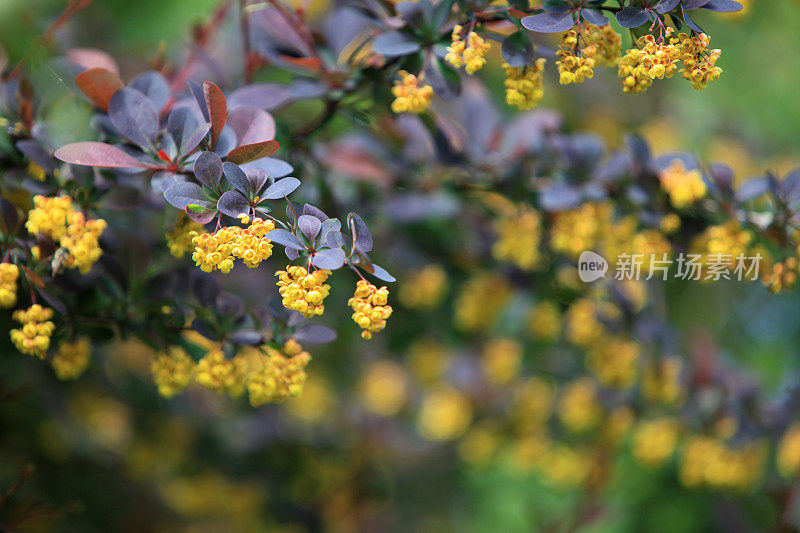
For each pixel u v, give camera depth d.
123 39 1.40
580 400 1.36
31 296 1.02
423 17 1.05
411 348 1.53
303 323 1.04
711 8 1.01
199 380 1.04
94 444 1.54
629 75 1.01
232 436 1.68
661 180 1.12
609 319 1.21
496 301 1.31
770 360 2.03
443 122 1.16
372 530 2.02
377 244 1.31
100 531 1.49
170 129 1.02
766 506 1.51
